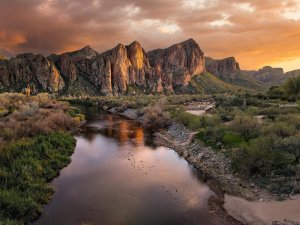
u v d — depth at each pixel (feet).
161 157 158.51
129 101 492.54
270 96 345.10
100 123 294.25
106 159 153.48
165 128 244.01
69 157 151.33
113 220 86.69
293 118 161.27
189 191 109.70
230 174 122.72
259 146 119.55
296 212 87.30
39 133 175.11
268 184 106.01
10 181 100.01
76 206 95.86
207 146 155.33
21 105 315.99
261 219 87.25
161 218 88.33
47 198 100.42
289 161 113.50
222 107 275.39
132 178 123.54
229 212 92.68
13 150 127.65
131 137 216.13
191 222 86.17
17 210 84.89
